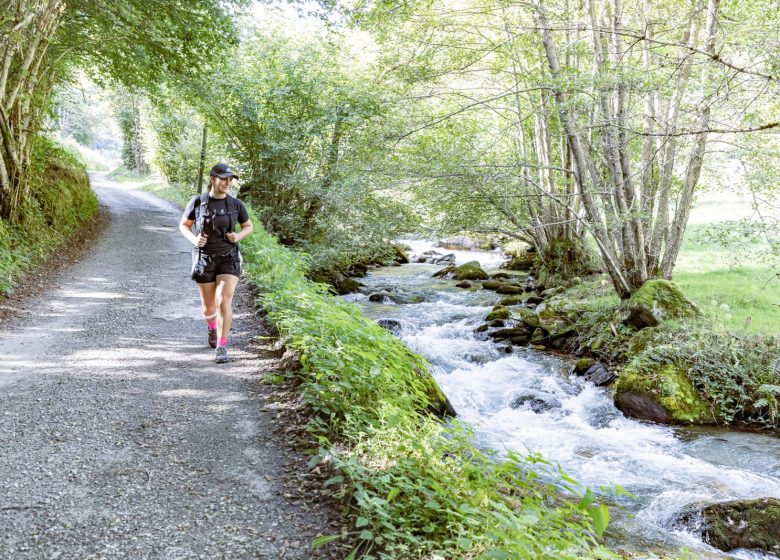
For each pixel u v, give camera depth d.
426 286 17.61
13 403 4.25
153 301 8.27
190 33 14.26
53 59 14.06
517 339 10.86
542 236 16.41
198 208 5.23
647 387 7.42
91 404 4.32
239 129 18.64
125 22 12.38
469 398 7.73
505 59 12.77
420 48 12.37
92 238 14.73
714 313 9.33
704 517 4.49
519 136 14.74
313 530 2.90
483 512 2.66
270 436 3.96
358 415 3.90
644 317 9.32
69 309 7.50
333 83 17.83
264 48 18.44
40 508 2.95
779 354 7.71
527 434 6.62
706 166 10.45
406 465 3.21
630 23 10.16
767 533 4.38
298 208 18.89
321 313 5.52
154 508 3.03
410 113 13.25
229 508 3.07
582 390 8.30
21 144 11.40
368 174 13.57
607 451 6.20
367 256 18.81
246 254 11.03
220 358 5.51
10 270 8.82
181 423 4.10
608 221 10.40
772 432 6.95
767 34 6.26
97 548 2.67
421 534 2.82
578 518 4.11
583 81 8.48
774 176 8.30
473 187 12.00
